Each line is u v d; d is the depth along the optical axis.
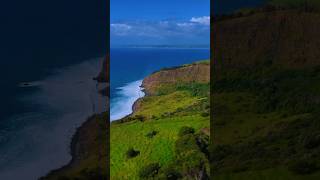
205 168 12.17
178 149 12.73
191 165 12.19
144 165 12.87
